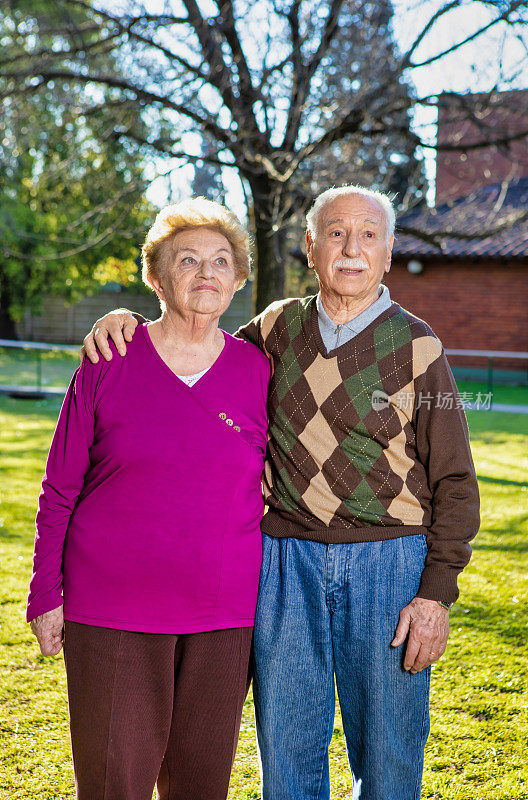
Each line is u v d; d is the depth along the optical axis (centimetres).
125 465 185
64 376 1440
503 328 1734
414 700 195
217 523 187
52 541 193
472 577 457
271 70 791
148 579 183
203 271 193
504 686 322
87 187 1076
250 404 202
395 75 784
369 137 876
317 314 203
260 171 785
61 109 968
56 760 269
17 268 2242
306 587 197
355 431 193
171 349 200
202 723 193
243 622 194
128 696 184
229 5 788
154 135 903
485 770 261
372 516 193
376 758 192
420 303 1797
